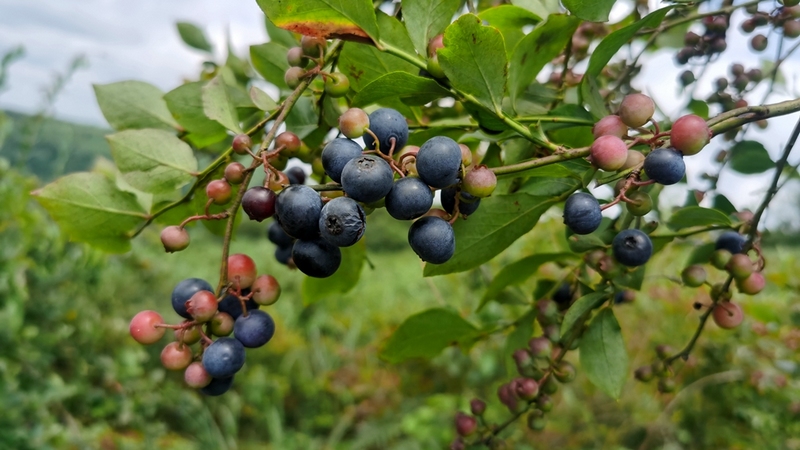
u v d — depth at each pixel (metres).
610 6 0.14
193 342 0.15
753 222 0.17
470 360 0.64
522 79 0.16
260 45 0.20
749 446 0.41
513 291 0.20
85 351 0.60
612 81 0.23
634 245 0.15
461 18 0.12
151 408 0.65
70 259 0.52
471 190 0.12
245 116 0.19
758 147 0.20
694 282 0.17
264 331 0.14
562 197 0.15
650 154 0.13
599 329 0.17
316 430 0.80
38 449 0.41
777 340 0.38
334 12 0.13
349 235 0.11
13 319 0.42
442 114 0.19
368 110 0.19
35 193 0.17
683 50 0.21
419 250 0.12
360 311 0.99
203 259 1.20
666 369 0.19
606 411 0.54
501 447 0.20
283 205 0.12
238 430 0.79
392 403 0.74
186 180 0.16
